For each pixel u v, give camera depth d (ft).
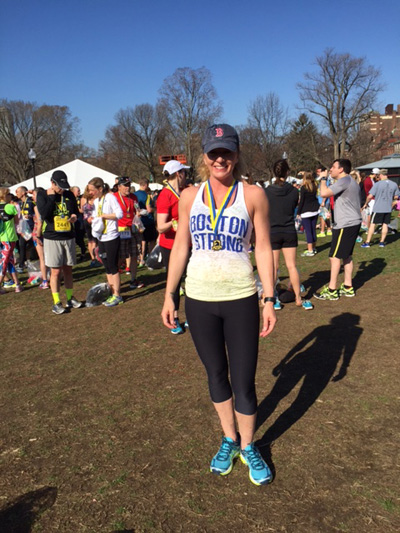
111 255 20.42
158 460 8.89
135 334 16.53
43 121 217.77
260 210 7.66
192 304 7.98
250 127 199.41
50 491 8.17
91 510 7.66
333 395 11.03
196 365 13.37
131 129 210.59
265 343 14.67
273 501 7.64
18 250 33.76
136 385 12.23
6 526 7.40
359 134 181.16
